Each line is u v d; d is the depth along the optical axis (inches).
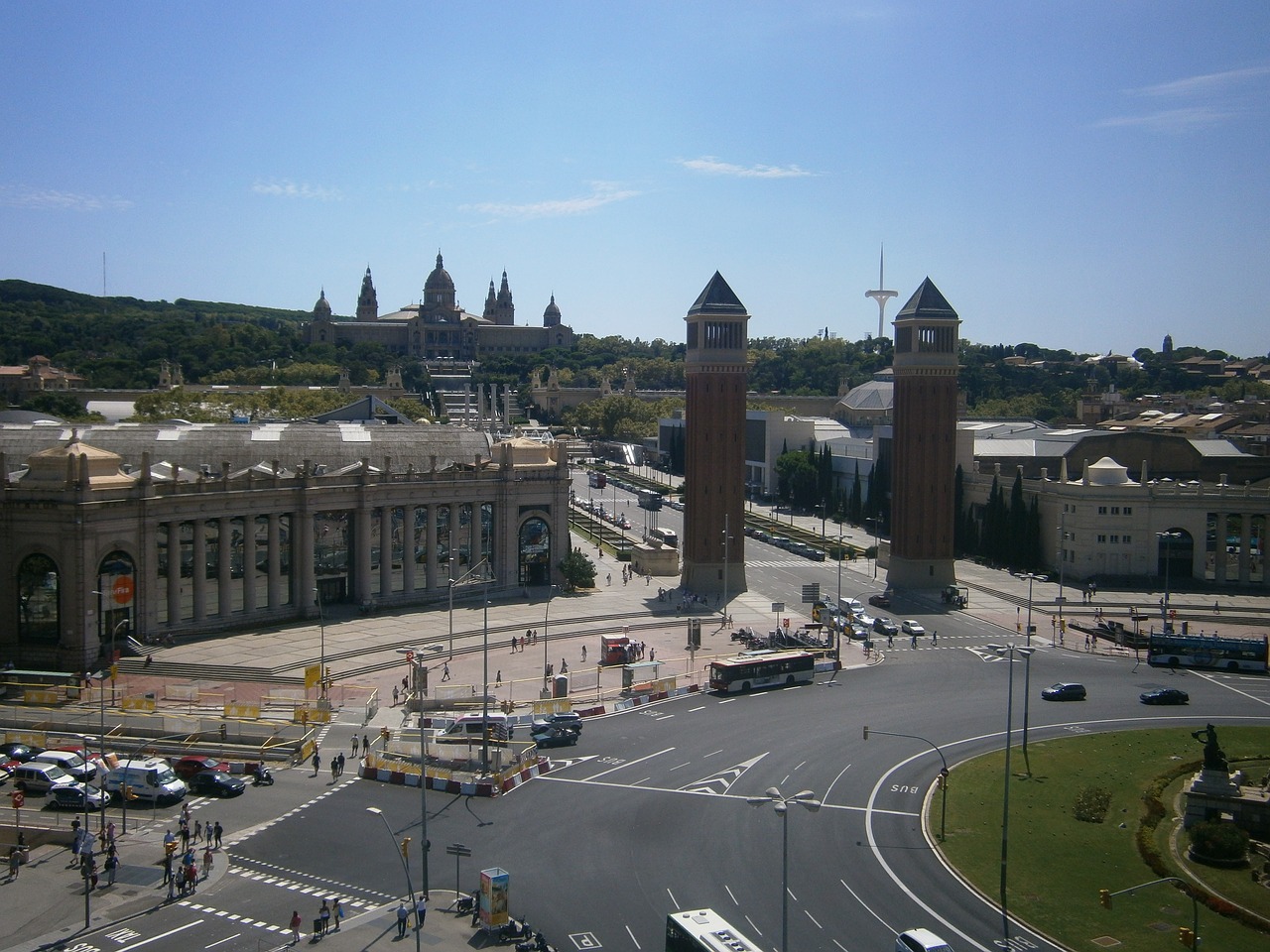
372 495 6491.1
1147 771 4037.9
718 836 3444.9
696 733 4525.1
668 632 6422.2
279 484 6156.5
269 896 3016.7
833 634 6136.8
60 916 2893.7
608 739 4453.7
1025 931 2847.0
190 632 5748.0
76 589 5157.5
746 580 7829.7
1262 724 4660.4
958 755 4242.1
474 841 3403.1
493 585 7199.8
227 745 4239.7
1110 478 7869.1
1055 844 3393.2
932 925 2874.0
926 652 6003.9
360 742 4318.4
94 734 4296.3
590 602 7047.2
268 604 6171.3
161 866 3203.7
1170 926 2866.6
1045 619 6771.7
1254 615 6850.4
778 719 4722.0
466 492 7003.0
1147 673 5556.1
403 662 5497.1
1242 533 7637.8
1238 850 3225.9
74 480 5172.2
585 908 2950.3
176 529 5659.5
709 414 7440.9
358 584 6505.9
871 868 3221.0
